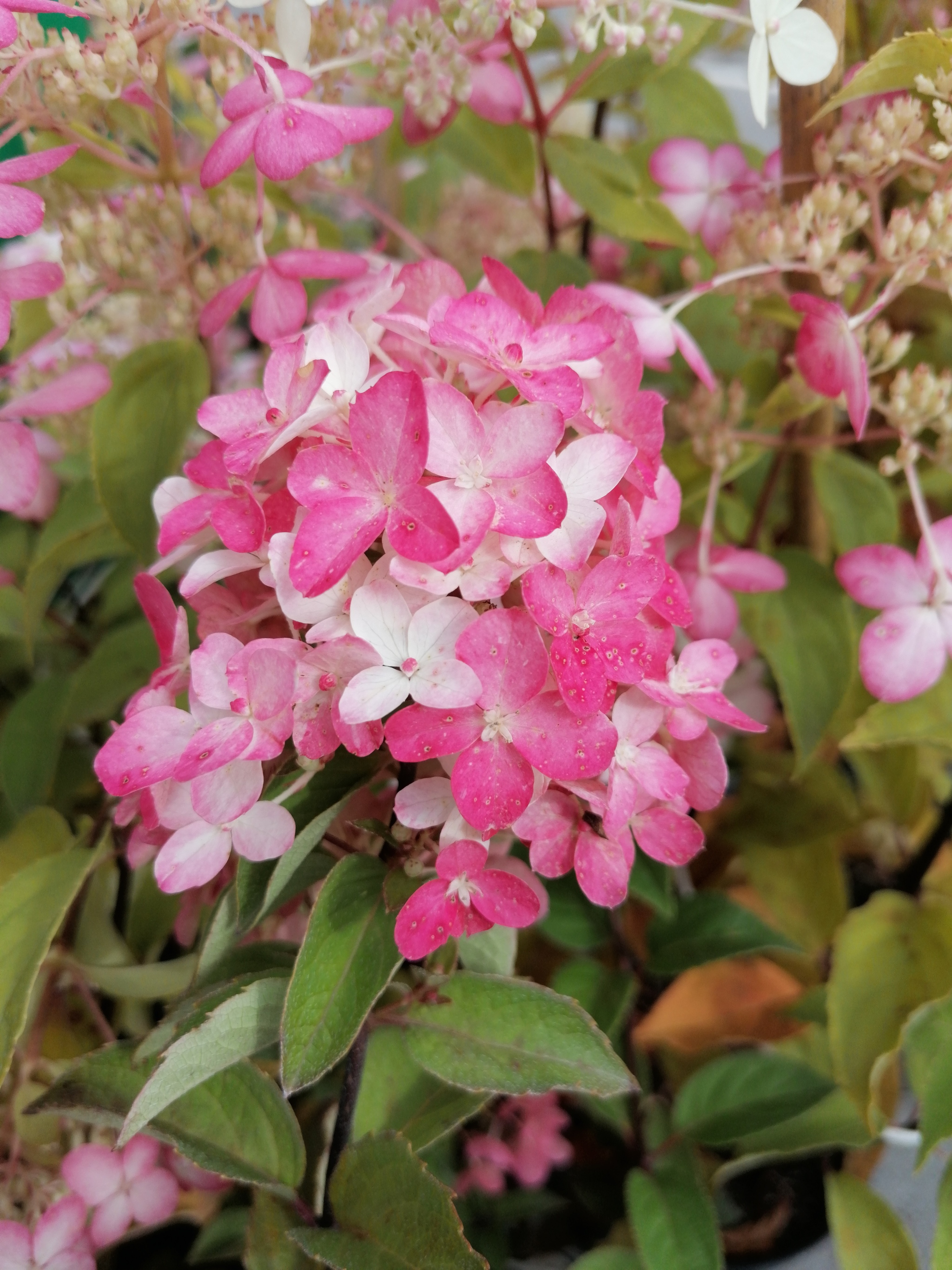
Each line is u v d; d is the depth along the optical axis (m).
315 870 0.25
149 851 0.25
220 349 0.40
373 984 0.22
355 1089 0.25
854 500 0.34
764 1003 0.38
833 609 0.33
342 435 0.22
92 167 0.31
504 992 0.24
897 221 0.27
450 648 0.21
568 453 0.22
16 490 0.29
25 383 0.37
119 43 0.26
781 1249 0.35
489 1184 0.35
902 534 0.45
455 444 0.20
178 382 0.31
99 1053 0.25
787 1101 0.33
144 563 0.31
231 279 0.31
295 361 0.22
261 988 0.22
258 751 0.21
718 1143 0.32
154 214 0.31
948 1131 0.28
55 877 0.27
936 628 0.29
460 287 0.24
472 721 0.21
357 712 0.20
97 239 0.31
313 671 0.21
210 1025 0.22
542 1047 0.24
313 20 0.31
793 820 0.38
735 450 0.32
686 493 0.34
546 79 0.42
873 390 0.31
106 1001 0.33
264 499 0.22
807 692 0.33
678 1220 0.31
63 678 0.37
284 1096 0.22
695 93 0.41
